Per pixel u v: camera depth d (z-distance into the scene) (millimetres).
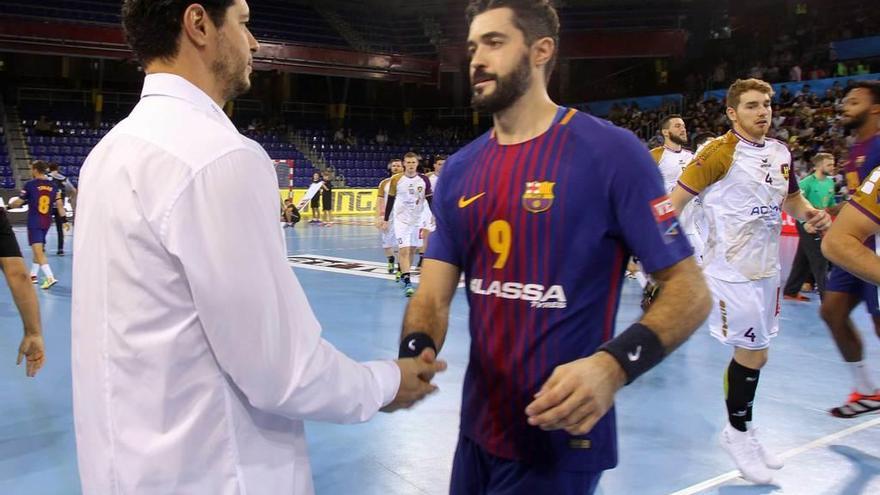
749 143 4023
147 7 1524
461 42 30047
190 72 1573
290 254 14945
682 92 29922
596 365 1507
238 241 1395
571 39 28359
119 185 1443
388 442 4359
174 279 1408
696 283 1649
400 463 4035
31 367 3510
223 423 1463
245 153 1458
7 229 3404
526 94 1766
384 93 33844
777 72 26828
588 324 1705
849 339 4547
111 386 1453
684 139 8641
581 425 1493
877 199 2537
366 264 13422
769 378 5883
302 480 1632
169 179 1404
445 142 31688
